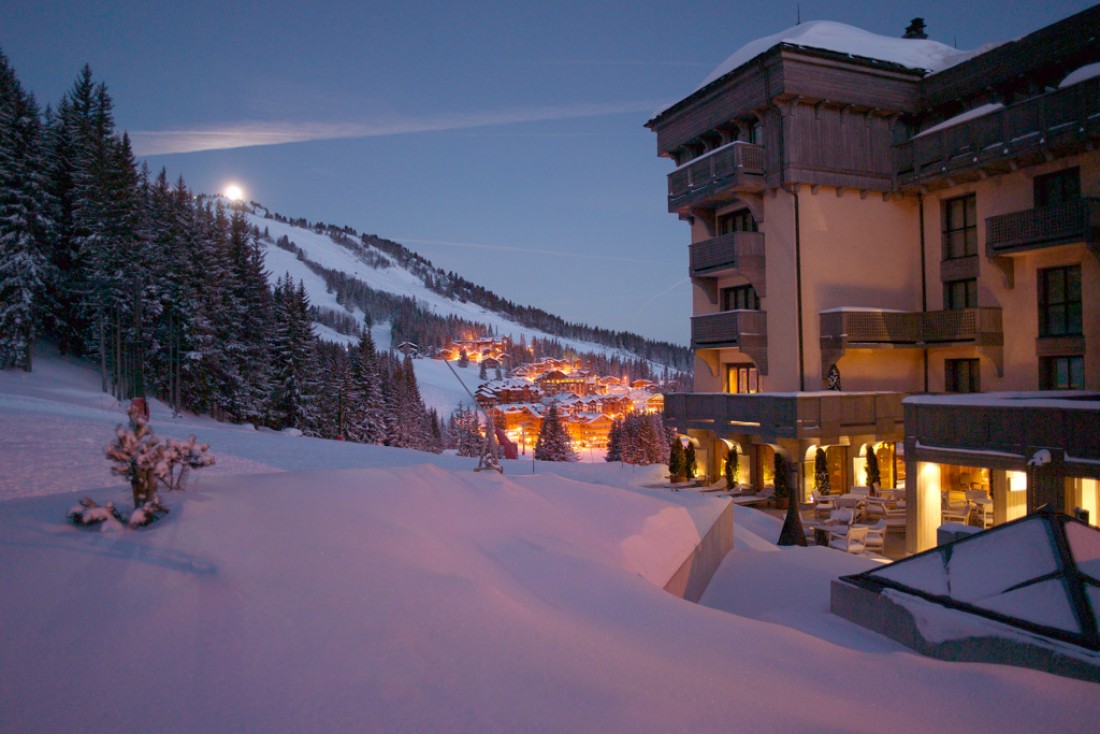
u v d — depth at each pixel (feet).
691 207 88.48
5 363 107.96
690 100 84.79
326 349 227.61
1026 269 66.39
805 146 73.97
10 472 34.58
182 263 129.70
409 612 14.71
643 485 89.61
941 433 49.78
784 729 10.77
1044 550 20.26
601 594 19.17
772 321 78.43
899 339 74.43
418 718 10.16
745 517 69.05
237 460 54.24
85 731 9.37
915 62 77.25
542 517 29.40
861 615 22.15
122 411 96.89
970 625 18.31
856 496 65.87
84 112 138.00
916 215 79.15
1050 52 63.62
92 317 124.36
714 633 16.69
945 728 11.91
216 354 133.59
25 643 12.10
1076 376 62.85
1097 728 12.46
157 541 18.52
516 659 12.68
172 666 11.52
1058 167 62.95
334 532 21.15
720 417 80.53
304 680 11.24
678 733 10.23
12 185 113.39
